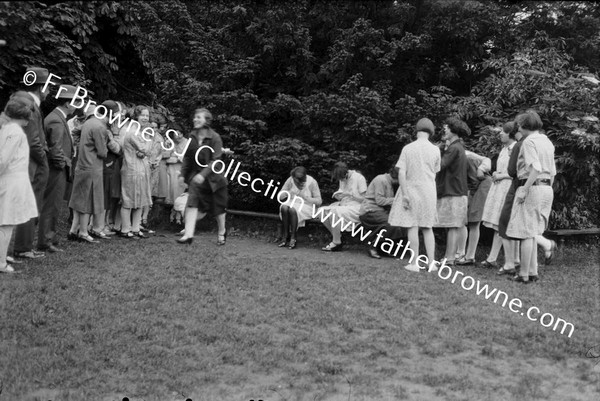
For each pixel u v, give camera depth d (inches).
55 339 183.5
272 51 461.4
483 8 495.8
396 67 502.9
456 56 509.4
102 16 464.4
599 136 392.8
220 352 182.4
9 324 192.7
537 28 513.7
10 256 284.8
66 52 407.8
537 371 183.3
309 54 467.2
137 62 509.0
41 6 414.0
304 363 178.5
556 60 460.1
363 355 186.4
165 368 168.7
